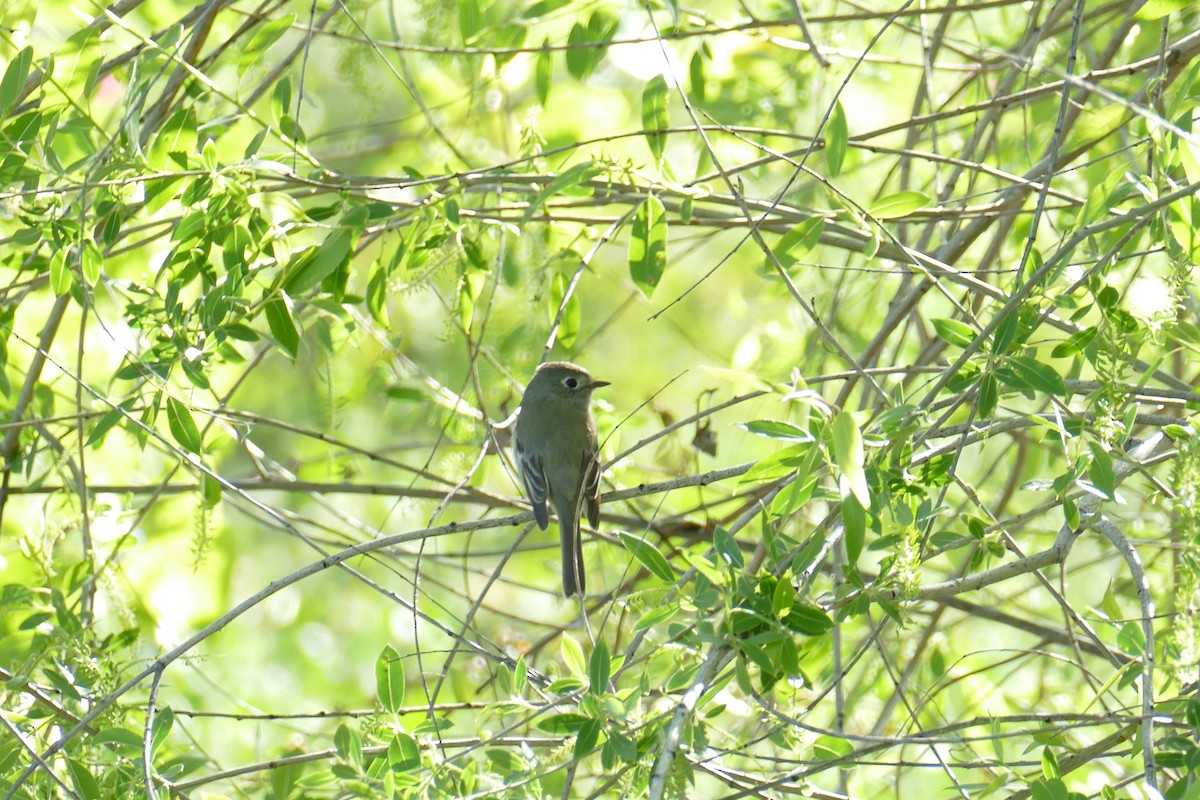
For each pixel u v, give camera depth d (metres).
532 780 7.34
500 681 8.63
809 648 8.79
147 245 13.45
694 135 13.71
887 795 11.67
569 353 12.91
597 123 15.74
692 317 18.91
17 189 9.54
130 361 9.15
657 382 18.36
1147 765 6.38
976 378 7.84
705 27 11.95
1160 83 9.14
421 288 10.21
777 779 7.98
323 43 15.97
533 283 11.58
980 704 12.20
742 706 8.65
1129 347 7.89
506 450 12.77
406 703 13.45
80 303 9.49
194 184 9.14
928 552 8.09
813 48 9.03
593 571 13.38
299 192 10.90
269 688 16.17
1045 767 7.07
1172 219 8.00
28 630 9.65
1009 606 13.59
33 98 10.59
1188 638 6.59
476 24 11.10
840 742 8.33
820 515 12.33
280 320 9.34
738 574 7.44
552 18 11.71
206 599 14.34
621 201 10.62
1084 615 11.48
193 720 14.15
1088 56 11.95
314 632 17.03
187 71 10.16
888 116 16.75
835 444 6.76
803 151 9.94
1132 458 7.86
